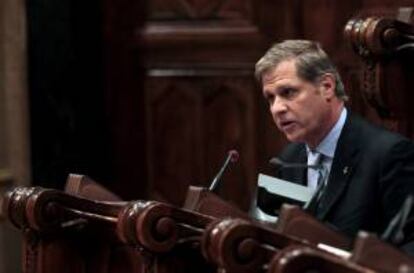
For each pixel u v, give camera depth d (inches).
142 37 657.0
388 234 290.5
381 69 422.3
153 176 663.8
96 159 668.1
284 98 361.7
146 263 337.7
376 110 433.4
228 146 641.0
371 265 274.5
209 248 301.0
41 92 645.9
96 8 660.7
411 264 275.3
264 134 631.2
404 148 358.6
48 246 373.4
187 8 644.7
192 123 649.6
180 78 650.8
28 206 368.5
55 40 647.1
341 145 365.7
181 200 657.0
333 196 360.8
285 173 394.9
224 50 638.5
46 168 650.8
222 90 641.0
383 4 584.1
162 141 659.4
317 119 363.3
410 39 421.7
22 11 633.0
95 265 375.2
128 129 666.8
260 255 297.7
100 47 664.4
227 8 634.8
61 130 654.5
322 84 362.3
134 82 663.1
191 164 652.7
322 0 606.5
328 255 281.6
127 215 337.4
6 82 633.0
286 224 309.3
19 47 633.0
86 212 371.6
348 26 428.8
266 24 625.9
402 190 354.3
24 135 637.9
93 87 663.8
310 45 363.6
